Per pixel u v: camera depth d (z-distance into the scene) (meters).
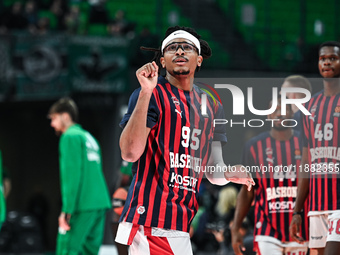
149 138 8.26
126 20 42.78
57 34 34.25
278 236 12.82
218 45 45.62
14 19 36.31
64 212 15.94
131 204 8.23
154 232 8.14
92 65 34.62
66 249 16.09
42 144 40.69
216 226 22.86
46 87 33.97
